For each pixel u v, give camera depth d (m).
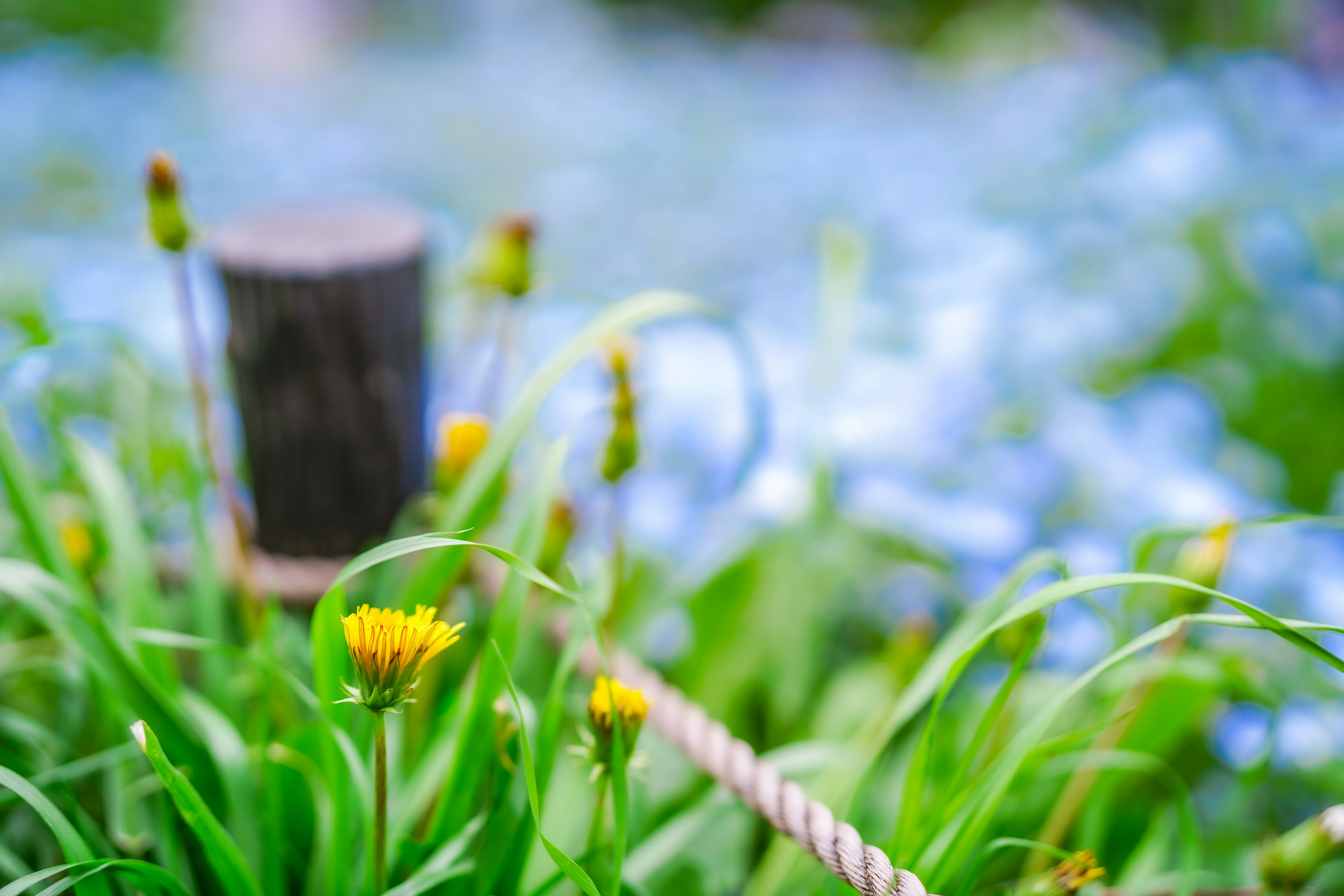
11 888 0.99
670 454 1.42
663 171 2.84
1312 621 1.23
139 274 1.82
